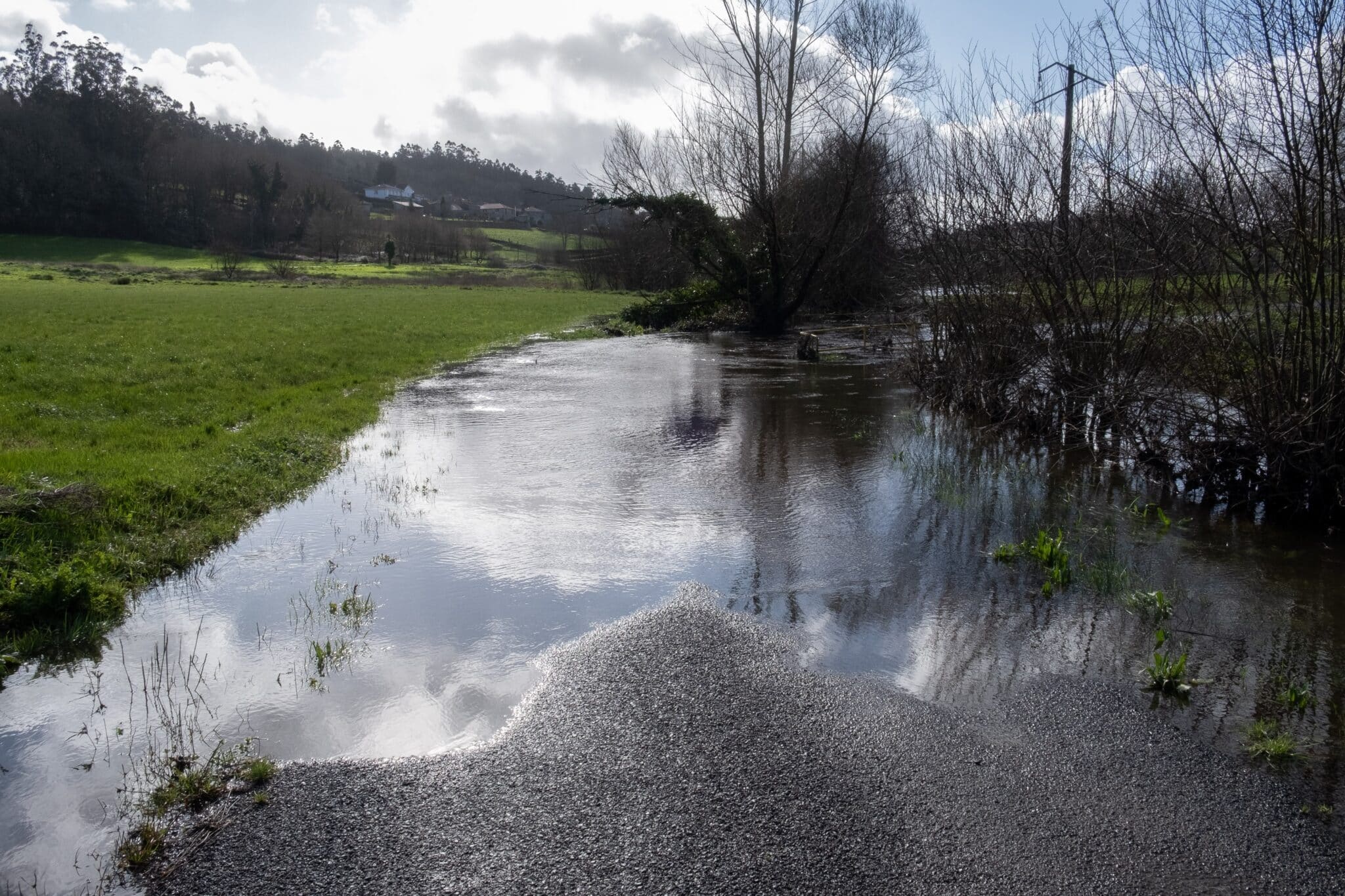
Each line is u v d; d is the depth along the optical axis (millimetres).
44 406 11609
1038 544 6797
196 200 108500
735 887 3182
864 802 3688
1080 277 10555
